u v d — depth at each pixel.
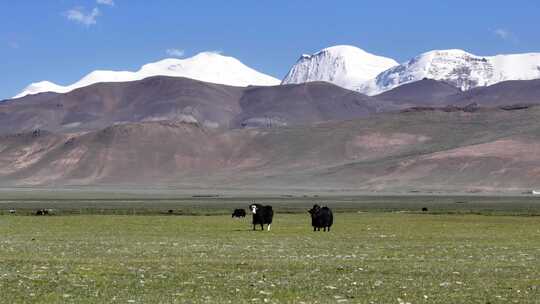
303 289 41.41
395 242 75.50
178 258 57.28
